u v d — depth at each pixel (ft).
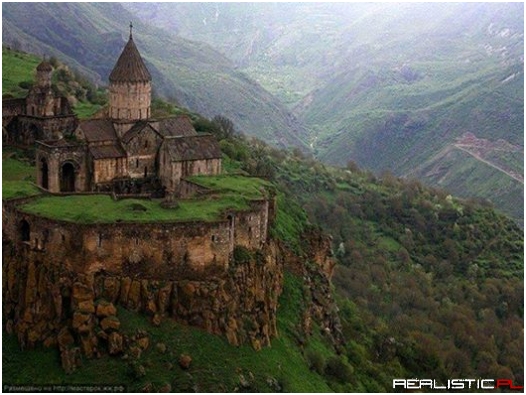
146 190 423.64
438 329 570.05
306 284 416.05
